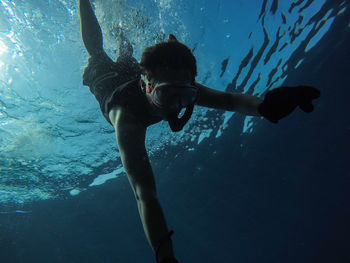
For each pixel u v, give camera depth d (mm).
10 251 20188
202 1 5332
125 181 13961
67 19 4578
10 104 6262
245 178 17844
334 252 21922
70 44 4910
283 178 18234
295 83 11852
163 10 4617
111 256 25906
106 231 21469
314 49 10234
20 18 4559
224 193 18859
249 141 14570
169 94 1311
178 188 17109
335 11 8766
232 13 6312
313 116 13992
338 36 10062
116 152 9828
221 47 6852
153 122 1760
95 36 2711
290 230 23156
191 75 1378
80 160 9836
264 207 20906
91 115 7145
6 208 14109
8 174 9922
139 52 4293
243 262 29266
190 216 21500
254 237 25141
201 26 5758
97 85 2207
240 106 1717
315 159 16531
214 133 12438
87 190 13766
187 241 27297
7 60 5191
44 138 7938
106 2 3846
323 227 21781
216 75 8086
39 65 5270
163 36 4742
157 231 1152
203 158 14586
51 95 6078
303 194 19531
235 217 22312
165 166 13984
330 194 19125
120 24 3969
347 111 13680
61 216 17281
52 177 10969
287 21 7973
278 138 14914
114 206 17281
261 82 10305
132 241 24406
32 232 19000
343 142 15297
